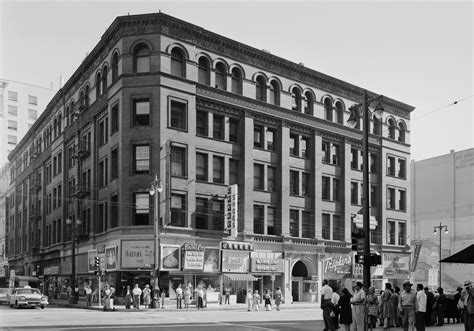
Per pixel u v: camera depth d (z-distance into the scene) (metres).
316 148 55.44
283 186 52.06
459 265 75.69
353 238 22.69
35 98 110.88
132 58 44.94
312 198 54.84
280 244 50.94
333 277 54.97
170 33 45.16
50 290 60.81
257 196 50.19
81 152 53.72
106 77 49.44
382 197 62.06
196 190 45.91
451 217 77.38
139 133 44.09
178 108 45.59
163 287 43.34
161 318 31.19
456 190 77.38
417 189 82.62
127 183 44.06
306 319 30.98
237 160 49.47
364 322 19.67
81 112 55.78
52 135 68.50
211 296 44.69
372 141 61.78
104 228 48.72
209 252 45.38
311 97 55.97
